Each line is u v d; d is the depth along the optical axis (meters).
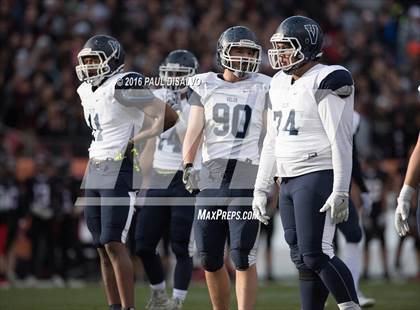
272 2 48.41
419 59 48.28
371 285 32.72
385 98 42.41
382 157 39.84
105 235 18.20
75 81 39.72
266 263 35.25
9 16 44.31
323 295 15.77
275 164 16.31
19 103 39.78
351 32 48.81
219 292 17.67
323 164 15.50
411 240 38.16
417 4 52.22
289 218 15.85
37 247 35.00
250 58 17.42
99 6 45.00
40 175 34.91
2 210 34.69
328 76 15.38
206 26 44.62
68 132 38.06
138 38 44.19
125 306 18.19
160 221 21.22
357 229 22.23
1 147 36.91
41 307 24.52
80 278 35.41
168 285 32.72
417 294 28.62
